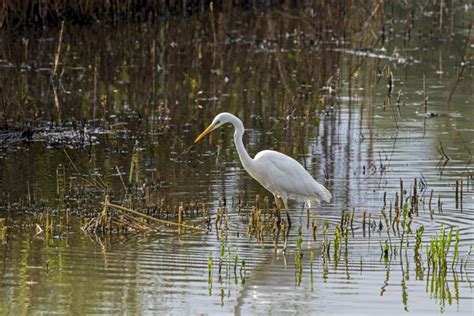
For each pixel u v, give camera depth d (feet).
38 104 66.23
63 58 81.61
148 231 41.19
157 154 54.75
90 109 65.31
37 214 43.45
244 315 31.86
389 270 36.29
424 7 107.96
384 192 45.78
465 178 49.08
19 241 39.81
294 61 81.76
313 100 67.26
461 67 78.89
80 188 47.70
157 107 65.82
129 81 73.92
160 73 77.00
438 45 89.10
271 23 95.40
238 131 43.62
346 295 33.73
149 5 101.40
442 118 62.18
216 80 74.49
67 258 37.65
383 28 91.81
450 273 35.96
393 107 65.46
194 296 33.63
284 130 59.67
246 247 39.19
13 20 93.45
